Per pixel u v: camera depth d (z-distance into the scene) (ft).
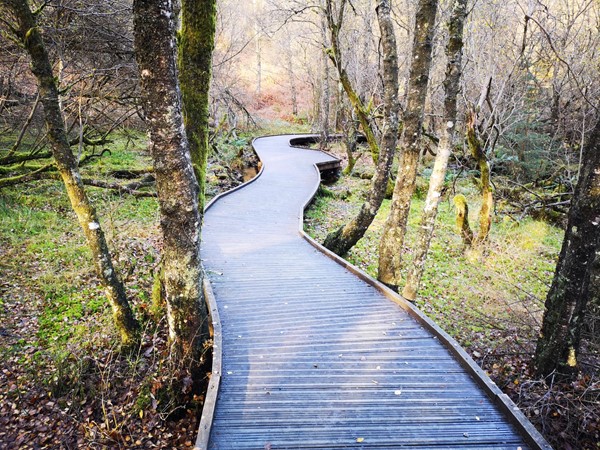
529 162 50.55
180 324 16.88
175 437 16.70
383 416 13.38
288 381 15.24
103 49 38.60
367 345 17.71
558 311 17.31
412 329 19.13
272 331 18.92
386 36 27.55
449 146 22.75
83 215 19.74
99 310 25.04
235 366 16.15
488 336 23.31
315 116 116.98
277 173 59.41
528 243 37.37
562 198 45.60
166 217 15.60
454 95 22.13
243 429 12.84
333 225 43.65
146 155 61.52
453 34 21.42
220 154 72.54
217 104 85.25
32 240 31.65
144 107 14.60
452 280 31.01
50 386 18.98
